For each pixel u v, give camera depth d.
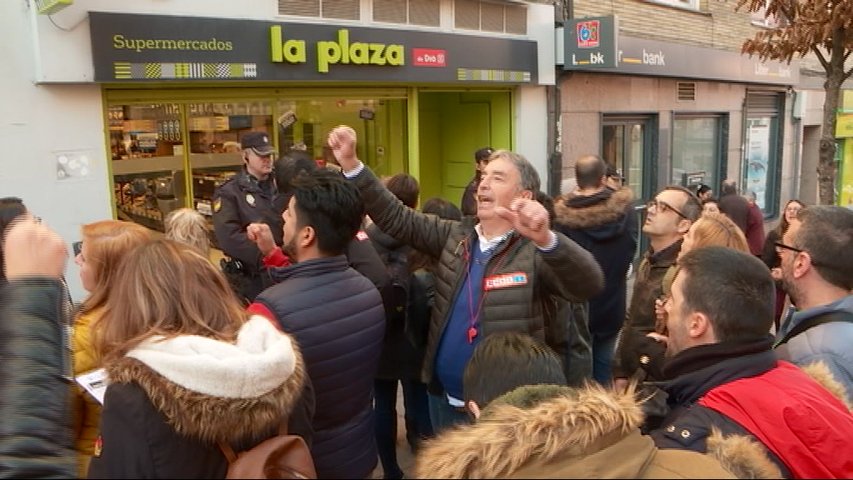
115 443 1.56
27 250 1.62
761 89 13.05
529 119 8.27
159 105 5.27
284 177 4.05
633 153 10.17
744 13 12.14
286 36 5.71
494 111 8.31
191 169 5.53
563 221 4.21
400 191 4.33
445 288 2.96
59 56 4.50
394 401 3.98
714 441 1.56
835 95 5.82
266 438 1.71
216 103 5.64
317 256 2.50
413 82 6.83
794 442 1.71
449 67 7.11
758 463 1.50
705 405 1.83
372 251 3.44
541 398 1.53
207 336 1.73
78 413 2.01
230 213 4.32
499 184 2.79
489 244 2.85
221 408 1.57
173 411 1.55
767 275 1.95
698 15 10.93
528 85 8.17
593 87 9.05
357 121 6.88
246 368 1.59
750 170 13.18
